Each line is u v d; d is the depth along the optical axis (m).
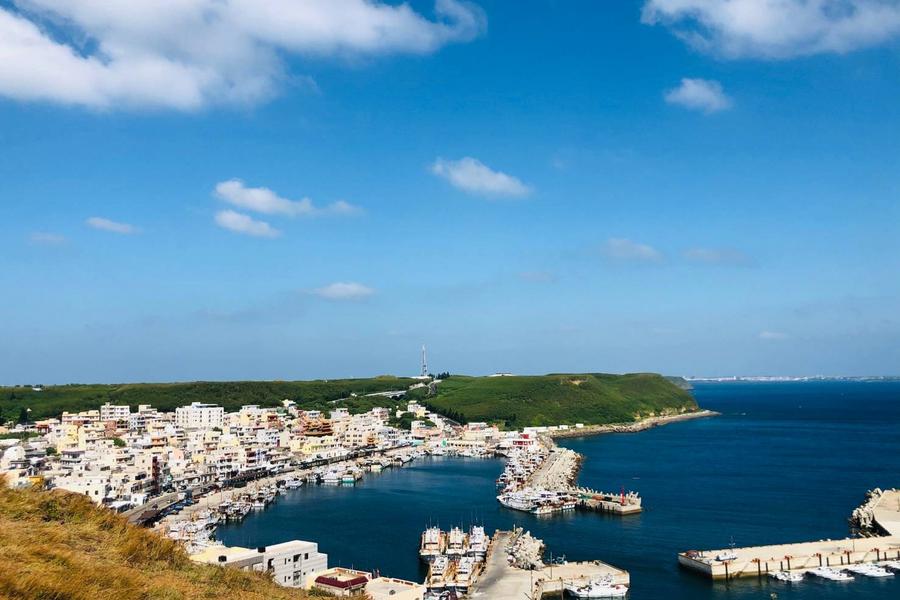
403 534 188.00
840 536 176.62
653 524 194.12
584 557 162.75
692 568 149.38
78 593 29.03
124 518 44.41
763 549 155.62
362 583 121.94
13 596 26.86
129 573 34.47
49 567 31.16
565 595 138.12
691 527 189.25
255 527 198.38
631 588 139.00
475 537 172.12
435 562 150.12
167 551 42.31
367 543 177.88
